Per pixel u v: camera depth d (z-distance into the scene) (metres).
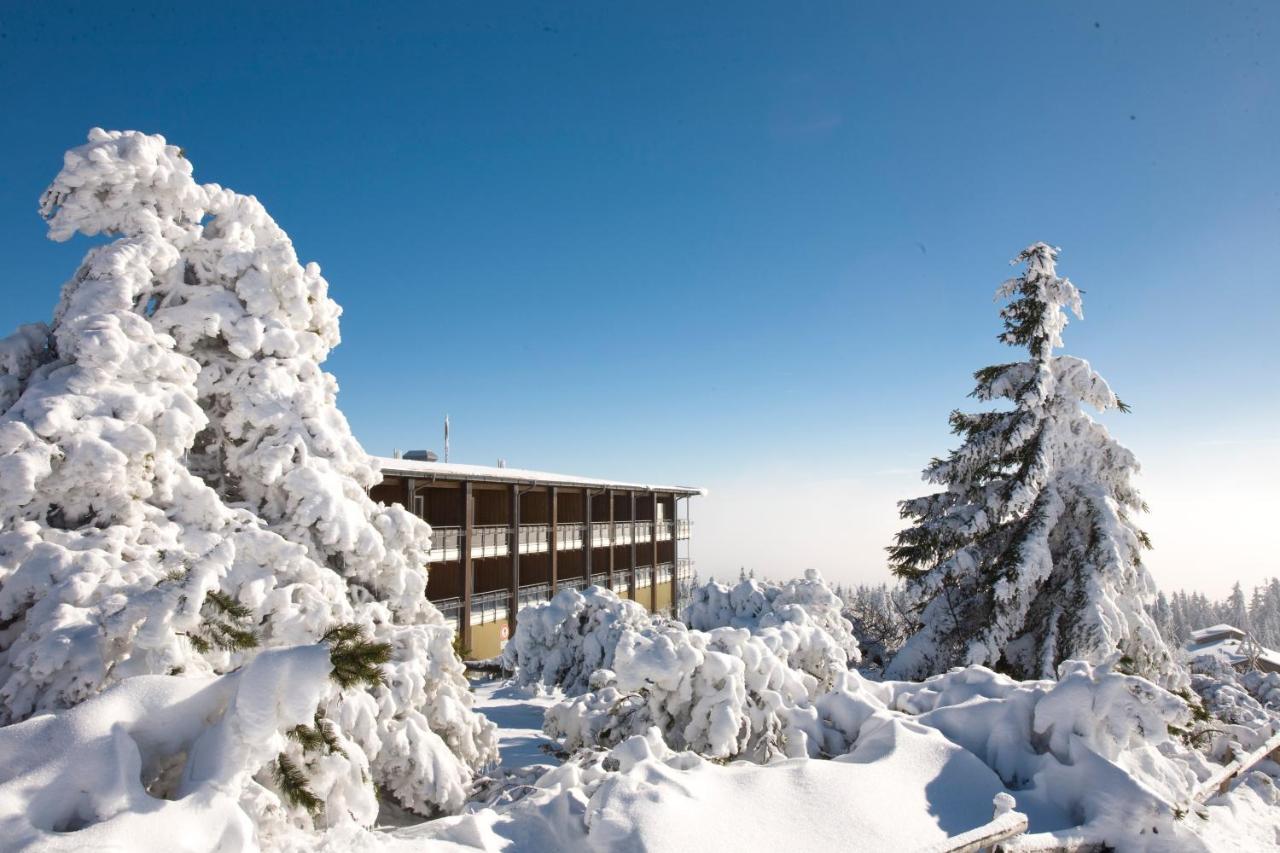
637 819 4.24
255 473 7.18
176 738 3.85
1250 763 7.04
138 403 5.91
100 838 3.14
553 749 8.80
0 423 5.43
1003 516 13.52
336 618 6.22
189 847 3.36
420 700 6.63
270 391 7.39
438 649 7.22
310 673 3.79
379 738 6.07
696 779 4.85
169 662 4.52
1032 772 5.65
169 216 7.46
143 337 6.30
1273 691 15.30
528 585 28.31
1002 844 4.38
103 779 3.41
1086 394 14.02
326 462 7.52
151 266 6.99
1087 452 14.12
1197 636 39.16
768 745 6.96
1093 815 5.12
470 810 5.93
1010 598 12.84
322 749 4.77
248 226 8.02
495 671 15.71
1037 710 5.91
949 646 14.31
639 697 7.80
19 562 5.02
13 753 3.46
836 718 6.85
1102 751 5.61
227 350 7.61
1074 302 14.32
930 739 5.82
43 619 4.62
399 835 4.53
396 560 7.65
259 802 4.09
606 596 14.34
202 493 6.28
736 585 13.94
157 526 5.86
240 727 3.72
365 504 7.81
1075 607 12.59
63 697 4.24
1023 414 13.96
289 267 7.76
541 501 31.75
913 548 15.47
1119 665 6.77
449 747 7.00
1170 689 12.55
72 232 7.07
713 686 7.02
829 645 9.34
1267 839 5.61
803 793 4.87
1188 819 5.26
